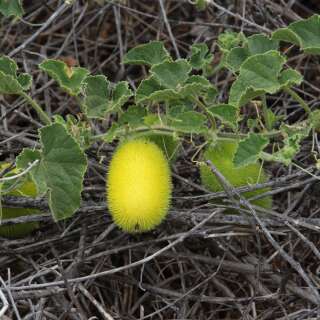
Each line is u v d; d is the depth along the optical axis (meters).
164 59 0.55
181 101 0.55
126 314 0.54
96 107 0.51
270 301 0.54
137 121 0.51
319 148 0.54
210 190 0.53
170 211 0.52
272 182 0.51
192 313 0.53
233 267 0.54
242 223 0.51
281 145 0.55
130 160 0.48
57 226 0.55
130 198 0.46
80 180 0.49
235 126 0.50
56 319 0.51
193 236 0.52
